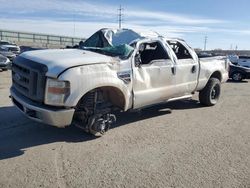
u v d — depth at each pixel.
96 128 5.34
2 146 4.93
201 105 8.49
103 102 5.50
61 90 4.58
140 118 6.90
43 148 4.91
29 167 4.22
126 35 6.57
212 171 4.32
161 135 5.79
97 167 4.30
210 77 8.30
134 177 4.05
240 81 17.66
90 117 5.27
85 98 5.13
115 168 4.30
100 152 4.84
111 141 5.35
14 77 5.43
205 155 4.89
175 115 7.33
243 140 5.70
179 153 4.93
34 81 4.73
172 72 6.60
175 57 6.78
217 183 3.99
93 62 4.97
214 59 8.36
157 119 6.89
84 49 6.21
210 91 8.23
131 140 5.44
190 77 7.24
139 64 5.82
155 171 4.25
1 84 10.89
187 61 7.13
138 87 5.82
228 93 11.45
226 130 6.29
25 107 4.89
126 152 4.88
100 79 4.98
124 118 6.84
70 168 4.24
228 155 4.93
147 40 6.31
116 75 5.29
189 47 7.50
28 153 4.70
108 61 5.20
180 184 3.92
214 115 7.51
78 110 5.20
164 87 6.46
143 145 5.22
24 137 5.38
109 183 3.87
